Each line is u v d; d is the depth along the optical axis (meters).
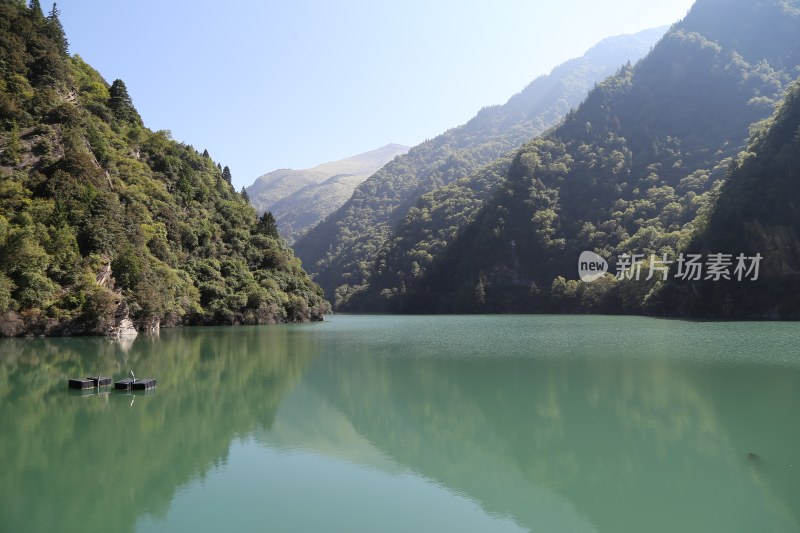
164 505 14.80
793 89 98.69
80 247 61.53
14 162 63.03
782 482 16.36
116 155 86.06
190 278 86.25
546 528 13.52
